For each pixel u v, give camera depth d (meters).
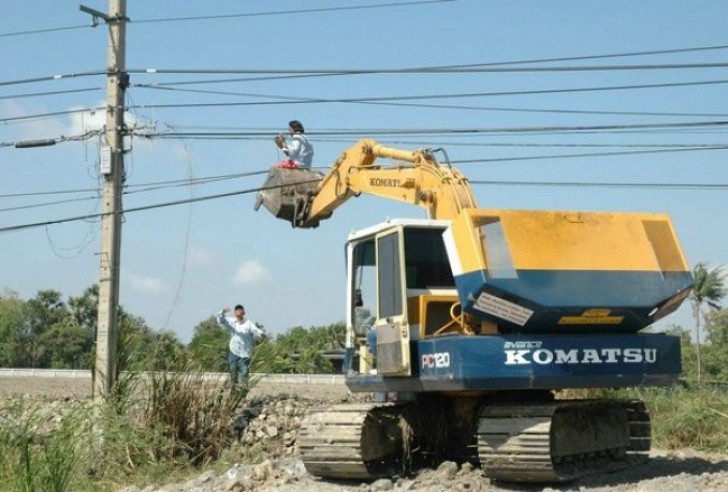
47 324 75.44
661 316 13.03
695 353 41.50
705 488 11.84
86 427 13.48
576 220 12.83
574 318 12.40
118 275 20.47
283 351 20.25
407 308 12.94
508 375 12.05
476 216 12.40
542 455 11.97
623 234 12.98
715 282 42.53
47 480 11.91
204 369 18.91
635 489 11.90
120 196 20.69
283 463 15.65
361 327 14.16
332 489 13.27
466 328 12.82
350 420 13.46
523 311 12.22
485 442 12.44
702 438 17.72
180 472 16.89
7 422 12.62
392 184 15.59
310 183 18.41
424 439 14.05
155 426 17.55
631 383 12.66
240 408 19.91
